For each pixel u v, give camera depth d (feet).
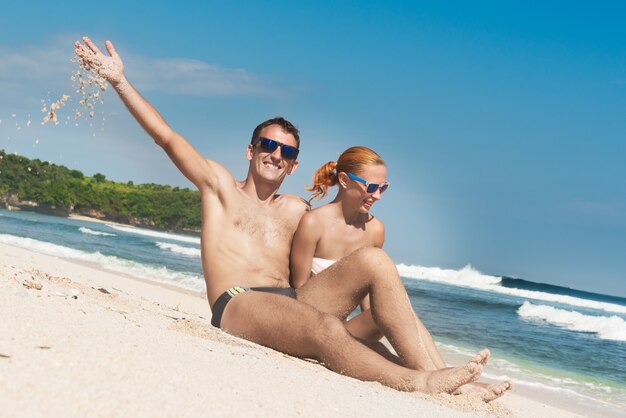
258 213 14.93
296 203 15.42
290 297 13.46
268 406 7.33
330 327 12.10
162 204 262.47
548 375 27.37
